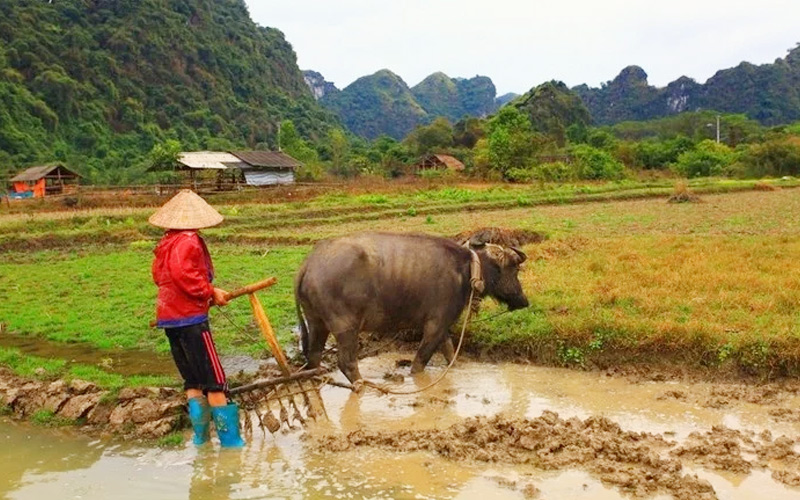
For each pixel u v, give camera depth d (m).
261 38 154.38
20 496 6.35
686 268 13.34
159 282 7.21
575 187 49.81
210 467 6.88
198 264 7.11
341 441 7.23
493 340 10.12
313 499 6.13
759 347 8.84
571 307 10.89
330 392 8.95
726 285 11.84
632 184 52.25
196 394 7.37
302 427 7.82
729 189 45.72
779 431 7.27
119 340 11.48
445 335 9.57
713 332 9.19
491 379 9.29
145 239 27.05
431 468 6.64
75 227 30.00
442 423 7.84
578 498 5.95
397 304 8.84
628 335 9.49
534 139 69.19
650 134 140.88
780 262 13.78
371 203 38.97
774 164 67.19
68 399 8.30
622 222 26.00
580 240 18.05
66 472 6.84
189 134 104.25
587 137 106.19
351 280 8.49
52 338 11.75
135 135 97.38
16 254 24.12
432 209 34.75
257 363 10.12
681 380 8.94
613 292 11.45
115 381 8.83
